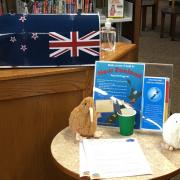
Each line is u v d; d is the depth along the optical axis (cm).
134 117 139
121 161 121
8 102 144
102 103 141
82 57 149
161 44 517
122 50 180
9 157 152
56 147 132
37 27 144
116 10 268
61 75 148
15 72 143
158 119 140
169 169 118
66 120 158
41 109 151
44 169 162
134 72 142
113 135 139
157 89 140
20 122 149
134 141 133
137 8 270
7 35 142
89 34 146
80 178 116
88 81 154
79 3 249
